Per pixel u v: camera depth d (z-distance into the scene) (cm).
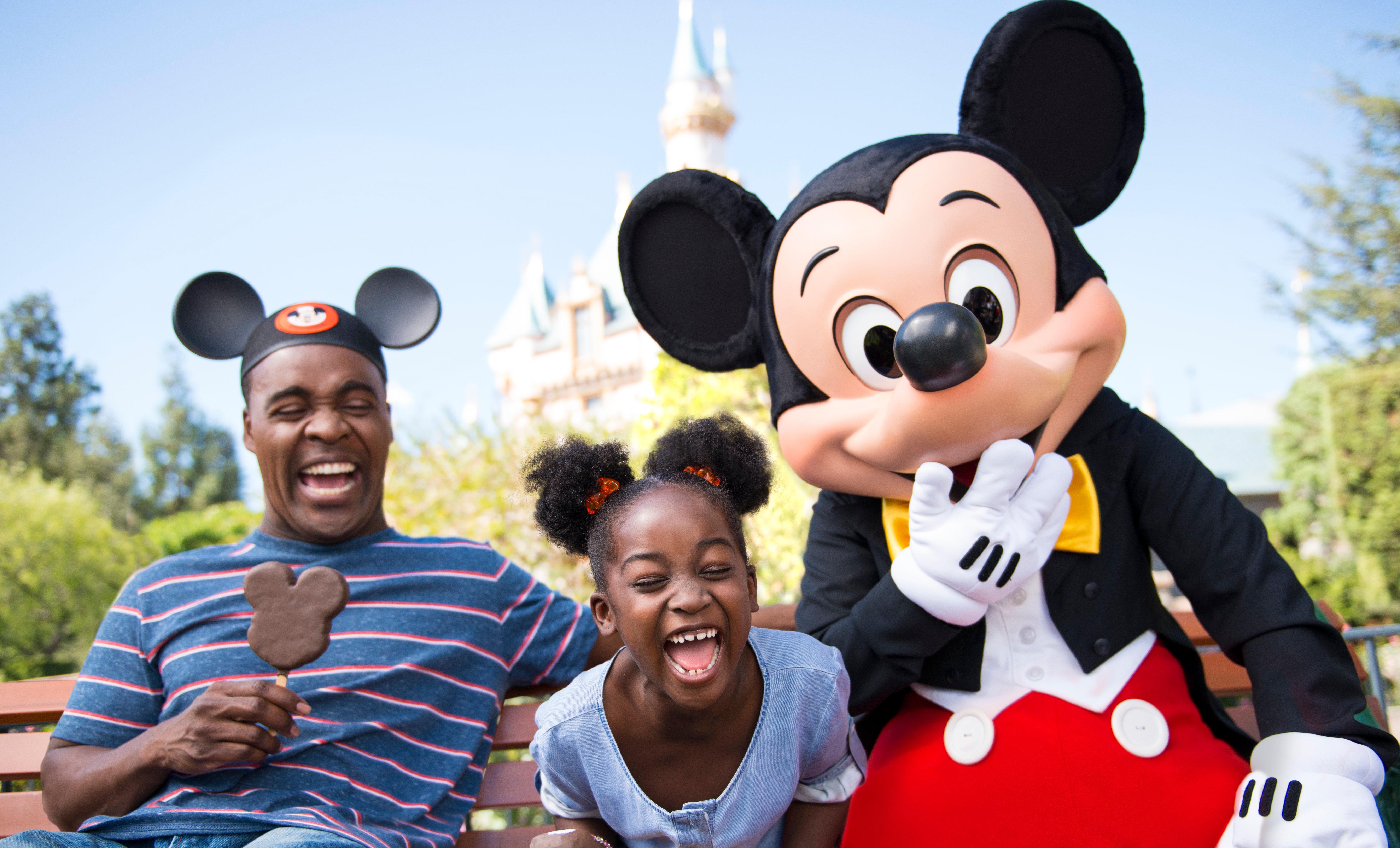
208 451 5009
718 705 183
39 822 241
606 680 193
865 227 203
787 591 647
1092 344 203
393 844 205
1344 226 1783
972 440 189
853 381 205
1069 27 228
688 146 4919
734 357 239
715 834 184
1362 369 1723
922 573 195
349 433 241
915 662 201
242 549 244
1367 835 170
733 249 238
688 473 193
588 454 201
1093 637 204
